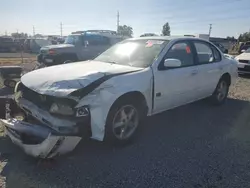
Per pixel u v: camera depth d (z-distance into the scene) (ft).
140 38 15.78
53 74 11.16
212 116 16.56
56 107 9.72
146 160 10.49
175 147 11.79
